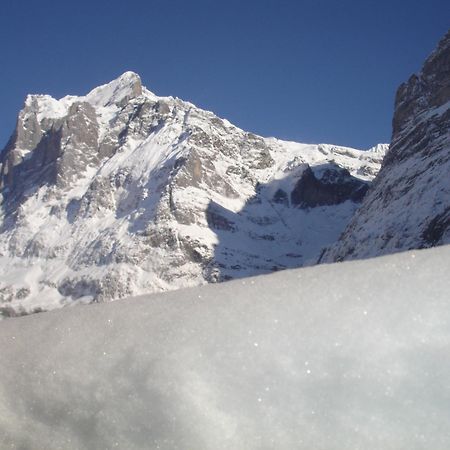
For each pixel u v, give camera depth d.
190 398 2.07
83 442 2.21
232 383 2.04
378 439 1.82
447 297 1.93
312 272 2.21
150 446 2.09
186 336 2.20
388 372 1.88
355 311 2.01
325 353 1.96
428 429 1.80
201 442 2.00
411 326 1.91
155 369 2.17
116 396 2.21
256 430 1.96
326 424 1.89
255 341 2.07
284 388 1.97
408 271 2.06
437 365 1.84
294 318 2.07
